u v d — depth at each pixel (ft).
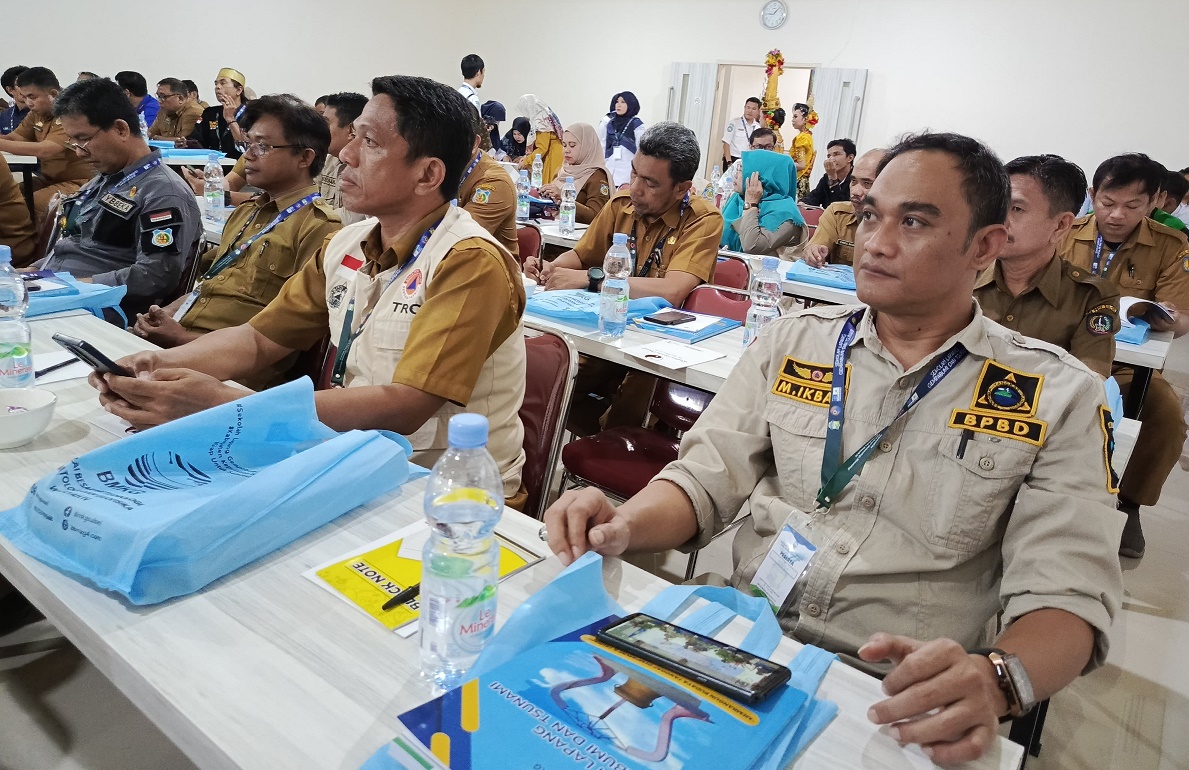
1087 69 25.98
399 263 5.22
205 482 3.38
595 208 16.35
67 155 17.20
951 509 3.76
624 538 3.46
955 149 3.65
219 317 8.02
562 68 37.47
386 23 36.88
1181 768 5.84
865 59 29.73
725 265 9.93
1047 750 5.93
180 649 2.59
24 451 3.95
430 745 2.05
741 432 4.35
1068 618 3.30
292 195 8.22
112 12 28.37
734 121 28.07
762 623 2.94
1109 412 3.73
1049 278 7.65
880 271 3.77
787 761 2.31
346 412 4.52
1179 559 9.41
